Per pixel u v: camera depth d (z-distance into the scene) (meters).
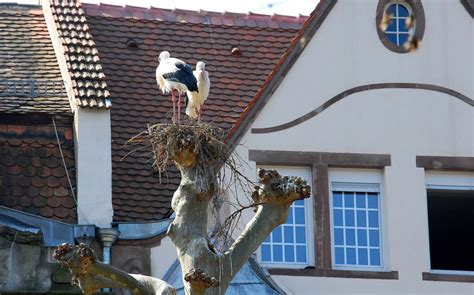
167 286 26.19
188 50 38.03
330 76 34.06
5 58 36.56
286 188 27.28
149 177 34.19
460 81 34.53
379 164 33.91
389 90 34.25
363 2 34.47
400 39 34.56
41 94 35.12
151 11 38.81
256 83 37.38
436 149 34.19
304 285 32.91
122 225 32.66
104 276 26.31
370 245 33.56
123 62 37.22
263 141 33.47
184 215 26.86
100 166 33.19
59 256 26.27
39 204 33.25
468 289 33.44
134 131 35.31
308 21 34.16
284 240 33.19
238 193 32.69
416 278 33.41
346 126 33.94
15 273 31.69
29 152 34.06
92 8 38.59
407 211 33.78
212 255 26.72
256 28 39.03
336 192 33.75
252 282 32.16
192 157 26.94
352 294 33.06
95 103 33.53
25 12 38.50
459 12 34.84
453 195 34.69
